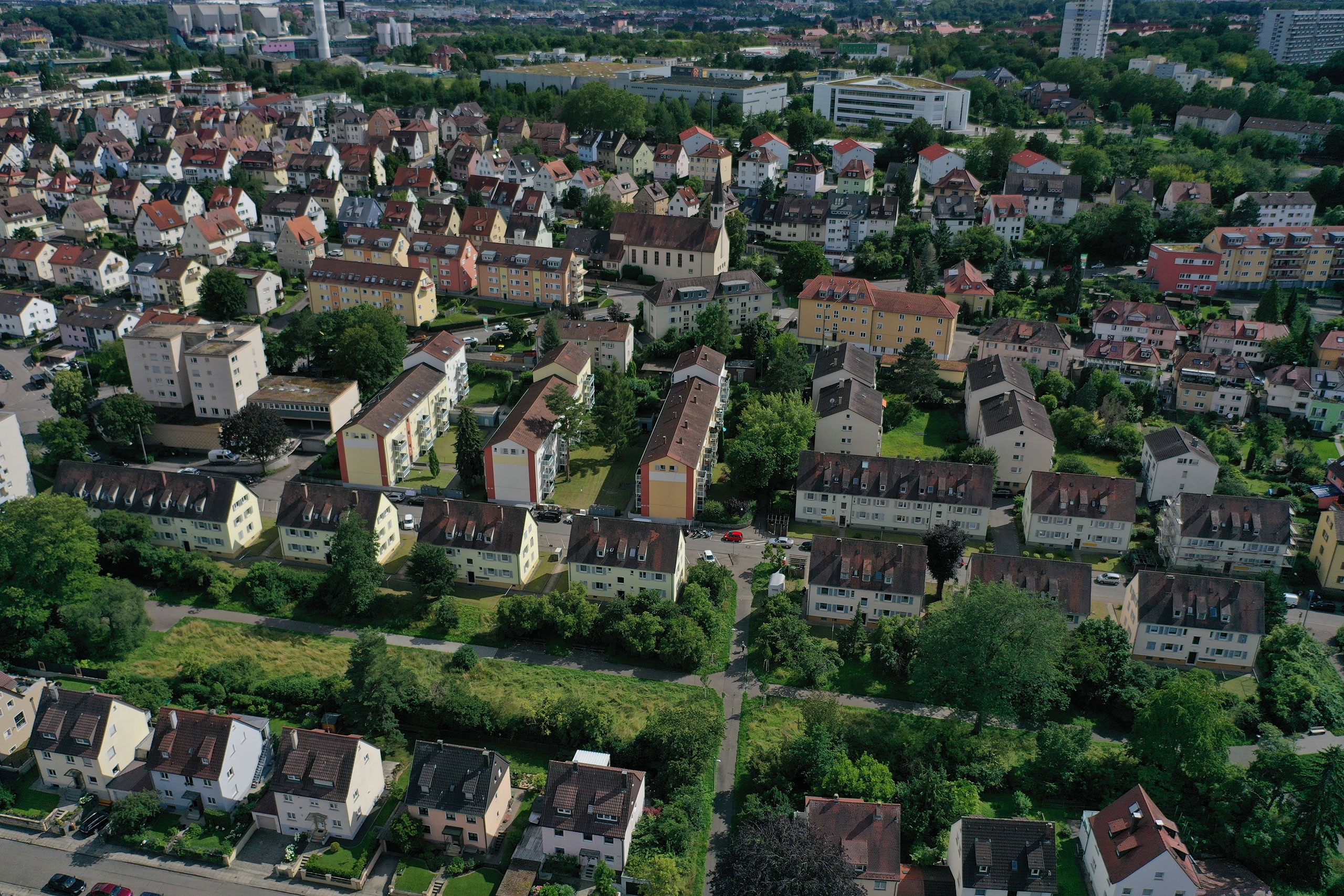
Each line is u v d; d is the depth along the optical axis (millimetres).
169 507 161750
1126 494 165250
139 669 139000
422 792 111375
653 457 170625
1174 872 100812
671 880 103125
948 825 112375
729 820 115688
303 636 146375
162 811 117250
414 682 129125
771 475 179000
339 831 112875
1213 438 197125
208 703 131875
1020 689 124812
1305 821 109250
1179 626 138875
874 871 104312
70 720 118625
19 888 106875
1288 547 156125
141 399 194500
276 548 166625
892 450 199500
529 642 145875
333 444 192875
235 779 117000
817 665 137375
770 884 96438
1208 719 116188
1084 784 119062
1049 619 124688
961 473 169375
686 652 138125
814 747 118562
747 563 163875
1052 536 167875
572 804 108250
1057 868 108938
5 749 124438
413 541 168250
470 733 127812
